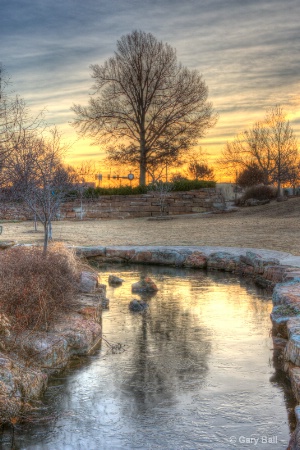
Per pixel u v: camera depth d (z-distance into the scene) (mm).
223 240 22047
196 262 17906
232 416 6500
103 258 19281
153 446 5832
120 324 10625
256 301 12672
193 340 9523
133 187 43969
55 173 18531
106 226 31734
